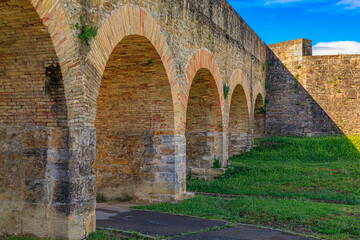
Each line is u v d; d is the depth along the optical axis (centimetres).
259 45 2111
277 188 1119
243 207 820
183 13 984
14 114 566
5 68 545
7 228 566
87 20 579
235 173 1326
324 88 2242
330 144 1908
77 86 553
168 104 892
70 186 539
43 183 549
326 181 1179
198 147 1326
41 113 556
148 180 907
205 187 1171
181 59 962
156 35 812
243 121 1841
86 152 567
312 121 2247
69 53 538
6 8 472
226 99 1379
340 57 2223
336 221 701
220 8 1330
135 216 756
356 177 1213
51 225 543
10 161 567
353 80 2197
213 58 1234
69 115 547
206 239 593
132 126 922
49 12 493
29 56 528
